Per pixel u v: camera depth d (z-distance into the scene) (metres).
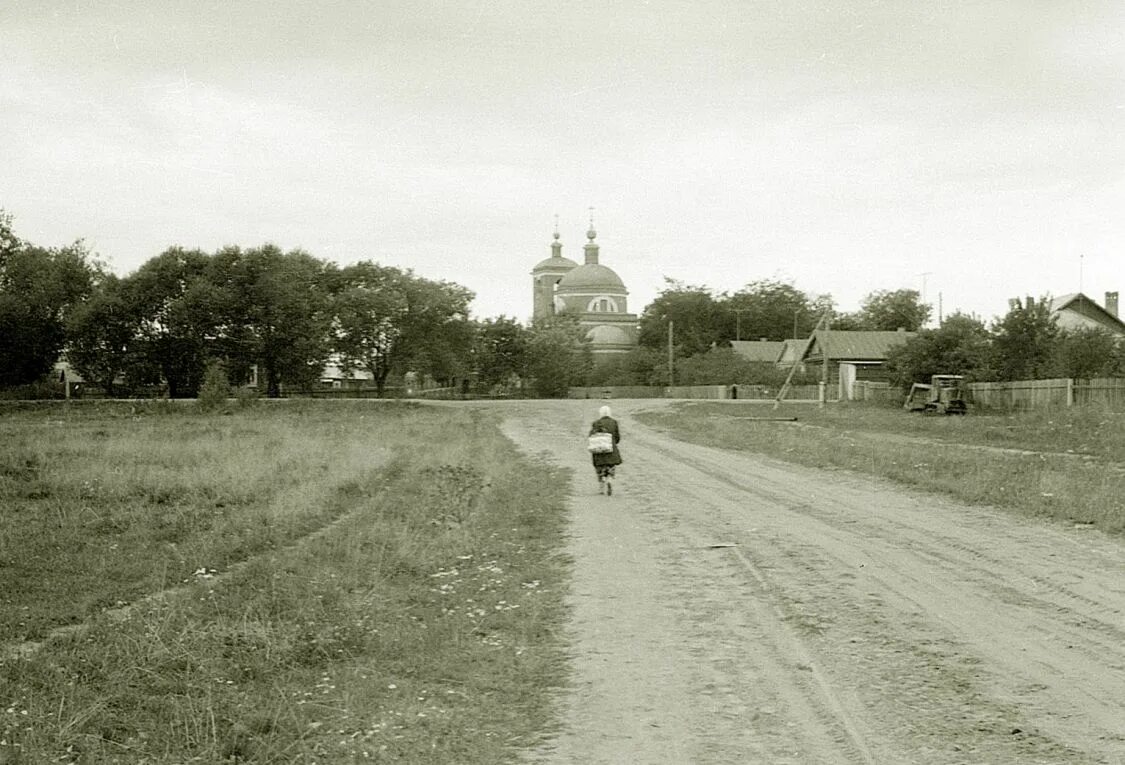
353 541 15.16
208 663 8.86
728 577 12.56
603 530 16.66
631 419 54.72
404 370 92.88
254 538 15.80
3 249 80.38
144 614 10.74
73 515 17.83
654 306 130.62
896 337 91.62
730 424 46.31
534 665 8.91
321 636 9.61
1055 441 32.25
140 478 22.97
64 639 9.96
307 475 24.02
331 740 7.07
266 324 76.50
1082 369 52.62
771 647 9.31
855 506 18.69
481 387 100.56
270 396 79.81
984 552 13.72
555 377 101.50
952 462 25.08
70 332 73.62
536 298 158.50
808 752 6.69
